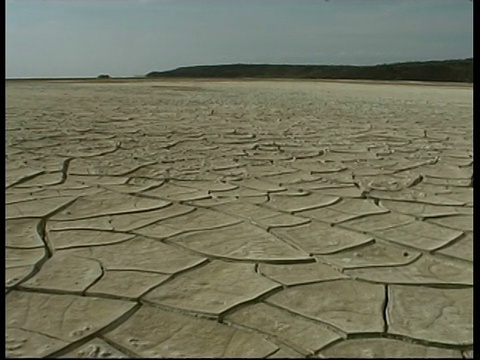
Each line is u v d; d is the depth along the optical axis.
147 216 3.05
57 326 1.78
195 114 8.91
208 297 2.03
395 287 2.17
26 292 2.03
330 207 3.33
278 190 3.74
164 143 5.70
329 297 2.06
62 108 9.36
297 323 1.85
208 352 1.66
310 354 1.66
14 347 1.65
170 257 2.43
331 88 20.03
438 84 24.22
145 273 2.24
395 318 1.90
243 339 1.74
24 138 5.68
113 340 1.71
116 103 10.94
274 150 5.45
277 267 2.35
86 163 4.50
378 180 4.13
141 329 1.79
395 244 2.68
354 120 8.42
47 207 3.17
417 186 3.96
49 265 2.30
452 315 1.93
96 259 2.38
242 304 1.98
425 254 2.54
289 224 2.96
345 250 2.58
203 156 5.00
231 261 2.40
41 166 4.30
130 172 4.20
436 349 1.71
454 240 2.75
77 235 2.70
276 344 1.71
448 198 3.61
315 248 2.60
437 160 5.06
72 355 1.62
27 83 20.67
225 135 6.43
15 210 3.09
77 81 23.98
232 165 4.60
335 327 1.83
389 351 1.69
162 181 3.92
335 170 4.49
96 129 6.64
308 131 6.99
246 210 3.22
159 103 11.24
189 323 1.83
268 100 12.85
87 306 1.93
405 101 13.02
